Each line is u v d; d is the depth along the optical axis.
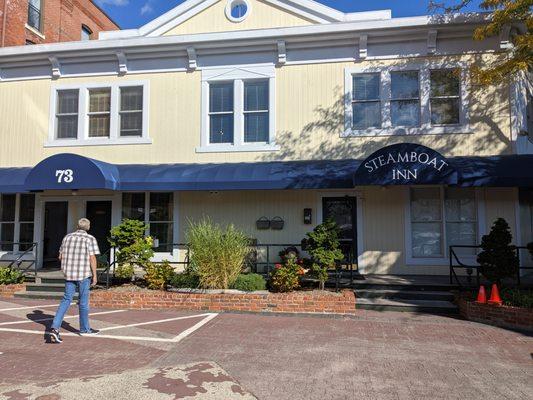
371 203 11.73
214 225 12.34
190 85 12.81
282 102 12.33
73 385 5.03
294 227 12.00
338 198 11.91
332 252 9.38
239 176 11.15
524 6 9.47
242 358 6.02
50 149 13.28
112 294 9.60
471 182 10.18
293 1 12.65
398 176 10.01
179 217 12.59
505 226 9.01
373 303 9.30
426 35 11.75
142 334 7.25
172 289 9.77
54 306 9.70
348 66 12.13
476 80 10.91
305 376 5.36
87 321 7.25
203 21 13.12
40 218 13.35
